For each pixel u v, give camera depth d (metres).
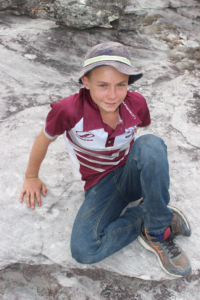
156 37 3.78
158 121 2.51
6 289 1.60
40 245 1.63
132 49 3.46
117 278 1.61
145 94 2.81
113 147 1.49
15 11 3.88
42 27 3.65
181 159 2.17
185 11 4.48
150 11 4.35
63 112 1.34
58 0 3.27
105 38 3.50
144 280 1.59
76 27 3.43
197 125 2.49
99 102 1.30
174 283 1.56
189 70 3.22
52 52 3.26
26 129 2.34
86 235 1.48
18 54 3.19
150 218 1.45
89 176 1.62
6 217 1.73
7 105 2.57
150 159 1.27
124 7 3.41
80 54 3.28
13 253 1.60
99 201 1.57
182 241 1.69
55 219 1.75
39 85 2.83
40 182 1.84
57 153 2.17
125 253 1.63
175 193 1.93
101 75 1.22
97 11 3.25
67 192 1.90
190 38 3.87
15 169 2.02
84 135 1.41
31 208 1.78
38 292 1.59
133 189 1.54
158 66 3.24
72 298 1.56
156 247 1.57
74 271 1.66
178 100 2.77
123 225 1.56
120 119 1.42
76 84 2.88
